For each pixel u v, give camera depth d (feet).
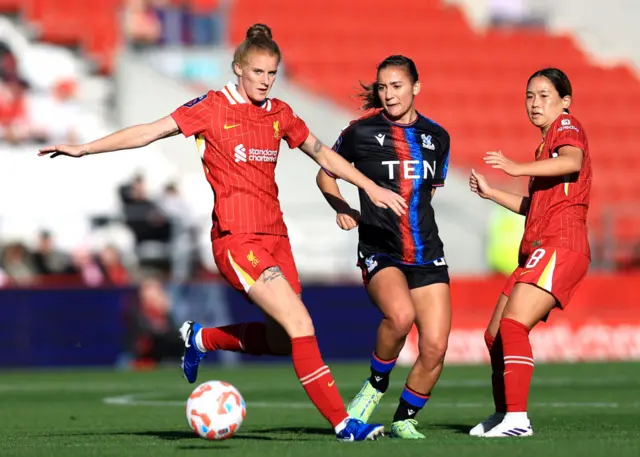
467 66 324.19
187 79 278.05
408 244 84.43
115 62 258.16
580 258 81.35
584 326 209.97
